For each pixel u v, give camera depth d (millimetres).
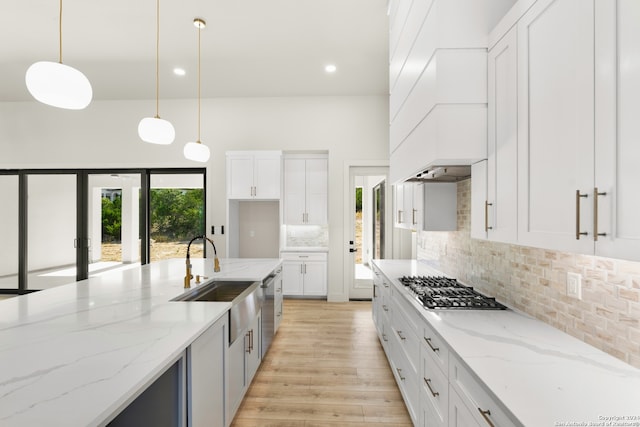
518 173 1304
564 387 975
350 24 3092
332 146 4984
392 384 2502
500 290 1977
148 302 1840
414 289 2178
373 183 5230
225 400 1765
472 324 1529
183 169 5176
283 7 2842
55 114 5105
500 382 1004
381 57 3736
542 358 1170
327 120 4980
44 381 953
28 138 5109
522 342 1314
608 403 893
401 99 2342
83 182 5156
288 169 5113
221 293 2594
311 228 5348
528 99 1239
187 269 2262
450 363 1320
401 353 2227
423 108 1769
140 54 3666
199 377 1436
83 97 1771
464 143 1555
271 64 3912
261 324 2666
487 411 1016
